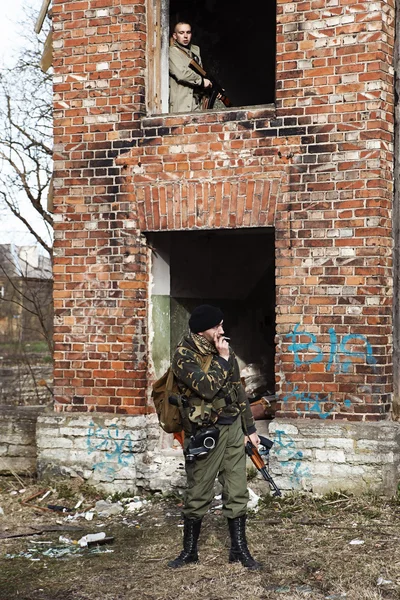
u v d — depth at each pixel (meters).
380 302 6.73
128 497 7.44
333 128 6.85
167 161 7.41
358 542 5.68
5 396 14.88
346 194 6.81
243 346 9.85
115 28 7.59
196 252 8.72
